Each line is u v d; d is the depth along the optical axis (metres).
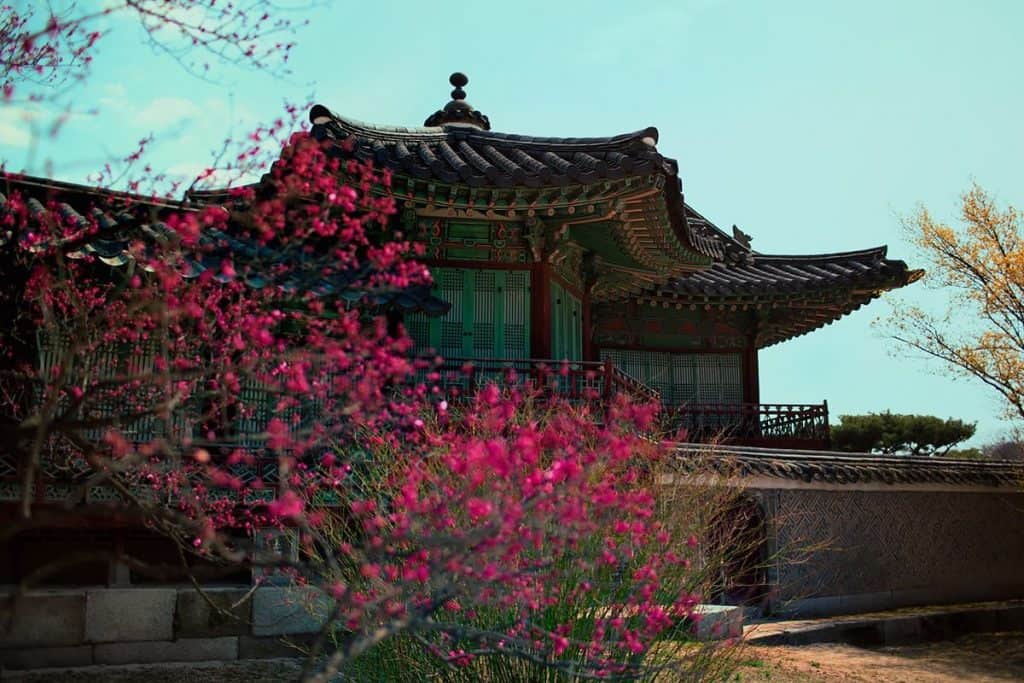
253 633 9.86
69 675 8.92
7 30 6.67
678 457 9.72
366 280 9.73
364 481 8.02
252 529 9.04
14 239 8.13
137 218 6.49
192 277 7.73
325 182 5.77
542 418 8.95
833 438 33.75
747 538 14.41
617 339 20.86
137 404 7.31
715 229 23.09
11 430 4.21
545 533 5.21
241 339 6.00
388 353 5.31
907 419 33.06
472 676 7.02
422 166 12.49
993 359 16.61
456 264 14.38
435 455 7.34
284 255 6.16
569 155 13.97
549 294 14.66
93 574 10.45
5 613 8.81
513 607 6.64
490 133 14.80
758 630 12.95
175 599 9.70
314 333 5.60
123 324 6.89
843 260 21.69
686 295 20.36
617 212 13.83
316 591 9.70
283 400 5.55
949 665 12.69
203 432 8.22
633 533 6.24
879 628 14.12
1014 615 15.82
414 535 4.70
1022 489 17.34
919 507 16.69
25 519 3.86
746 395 21.36
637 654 6.50
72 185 11.17
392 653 7.52
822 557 14.98
